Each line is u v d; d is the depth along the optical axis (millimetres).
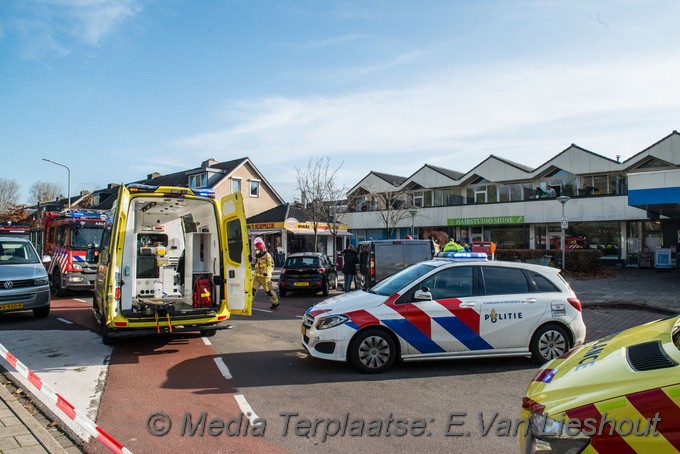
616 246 27906
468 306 6602
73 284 15102
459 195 35562
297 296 16391
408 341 6434
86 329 9609
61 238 16156
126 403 5223
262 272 12844
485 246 17531
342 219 38719
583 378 2770
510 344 6676
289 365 6820
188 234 9141
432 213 34844
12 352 7598
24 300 10109
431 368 6656
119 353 7551
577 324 6844
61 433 4348
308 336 6605
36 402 5105
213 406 5129
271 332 9422
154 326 7469
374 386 5824
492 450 4066
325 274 16219
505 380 6078
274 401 5285
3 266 10422
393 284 7074
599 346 3318
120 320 7277
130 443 4199
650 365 2621
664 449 2227
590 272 21125
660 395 2330
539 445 2555
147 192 7891
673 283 17484
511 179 32188
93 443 4109
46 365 6812
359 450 4078
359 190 40344
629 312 11867
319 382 5988
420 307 6523
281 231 32094
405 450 4074
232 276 8188
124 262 7668
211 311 7941
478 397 5418
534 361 6855
